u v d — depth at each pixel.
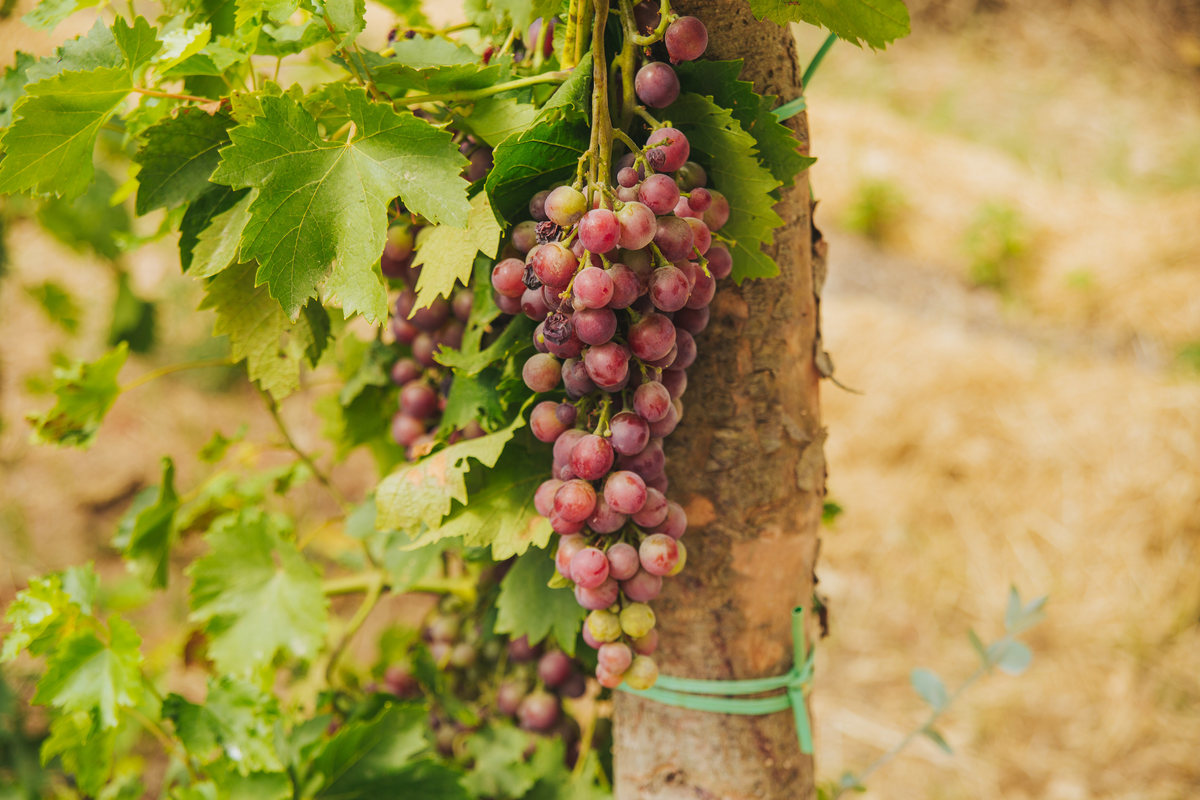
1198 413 3.46
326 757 1.00
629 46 0.81
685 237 0.79
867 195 5.58
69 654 0.95
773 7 0.82
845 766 2.50
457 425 0.92
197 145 0.86
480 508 0.88
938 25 7.94
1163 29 7.75
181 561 2.60
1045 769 2.52
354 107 0.81
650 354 0.80
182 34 0.83
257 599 1.04
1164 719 2.68
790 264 0.89
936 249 5.53
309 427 3.10
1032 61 7.68
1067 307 5.03
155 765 2.00
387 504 0.87
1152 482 3.35
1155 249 4.95
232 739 0.97
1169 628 3.02
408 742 1.02
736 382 0.90
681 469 0.91
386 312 0.81
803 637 0.96
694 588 0.93
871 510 3.42
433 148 0.80
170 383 3.43
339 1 0.82
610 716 1.13
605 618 0.83
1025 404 3.64
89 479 3.02
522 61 0.91
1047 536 3.35
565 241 0.79
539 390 0.83
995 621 3.10
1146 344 4.71
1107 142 6.63
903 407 3.67
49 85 0.80
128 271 1.74
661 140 0.79
